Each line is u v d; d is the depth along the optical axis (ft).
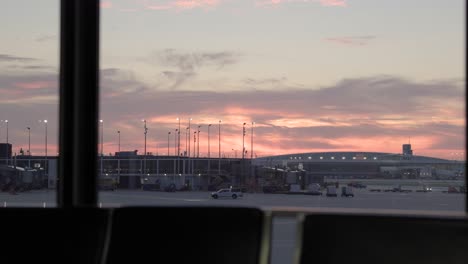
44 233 7.41
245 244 6.89
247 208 7.02
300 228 6.74
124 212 7.27
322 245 6.57
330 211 7.43
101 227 7.34
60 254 7.34
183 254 7.05
